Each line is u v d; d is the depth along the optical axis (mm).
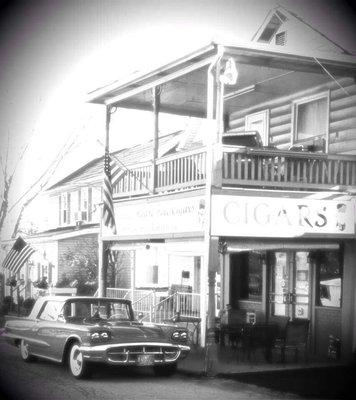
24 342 13453
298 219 13031
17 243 25078
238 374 12008
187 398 9578
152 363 11250
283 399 9586
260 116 17750
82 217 29328
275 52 12680
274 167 13383
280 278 16250
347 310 13711
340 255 14445
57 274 26578
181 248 13758
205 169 13406
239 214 12523
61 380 11227
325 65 13438
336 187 13766
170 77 14398
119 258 26203
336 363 13359
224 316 17250
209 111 12531
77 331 11297
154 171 15422
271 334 13398
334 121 15188
